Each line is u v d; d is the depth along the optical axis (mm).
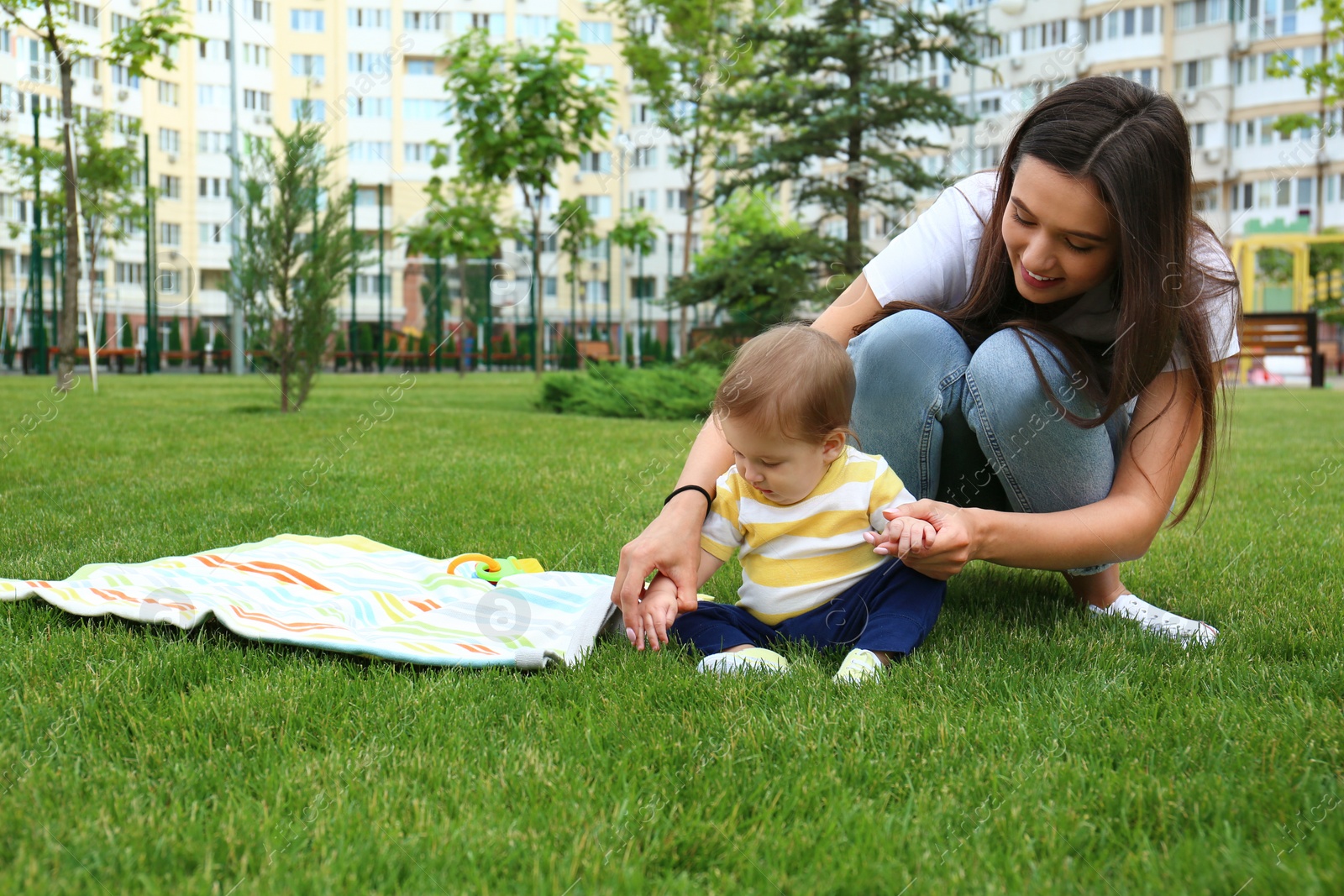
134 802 1275
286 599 2301
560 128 12430
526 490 4129
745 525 2064
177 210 30875
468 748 1483
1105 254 1814
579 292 32438
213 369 21953
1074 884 1115
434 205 17203
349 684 1755
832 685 1749
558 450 5637
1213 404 1979
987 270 2137
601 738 1520
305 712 1593
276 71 31516
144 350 18734
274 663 1874
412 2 31922
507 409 9656
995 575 2781
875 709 1616
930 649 2006
